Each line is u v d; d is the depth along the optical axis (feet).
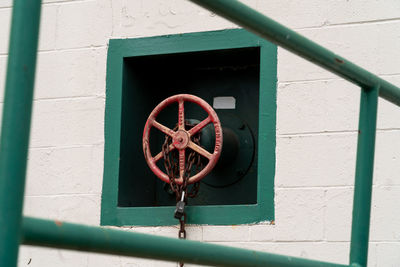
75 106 16.16
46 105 16.33
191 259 7.41
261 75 15.16
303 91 14.89
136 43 16.05
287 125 14.87
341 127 14.60
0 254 5.58
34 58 5.93
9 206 5.64
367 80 9.70
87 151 15.93
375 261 13.98
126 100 16.06
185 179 14.56
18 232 5.67
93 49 16.29
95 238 6.39
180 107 14.78
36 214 15.94
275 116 14.96
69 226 6.18
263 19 8.28
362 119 9.84
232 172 16.08
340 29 14.93
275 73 15.10
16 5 5.91
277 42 8.52
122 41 16.14
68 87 16.28
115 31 16.21
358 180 9.69
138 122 16.43
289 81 14.99
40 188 16.05
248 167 16.02
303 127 14.78
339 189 14.40
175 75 17.01
